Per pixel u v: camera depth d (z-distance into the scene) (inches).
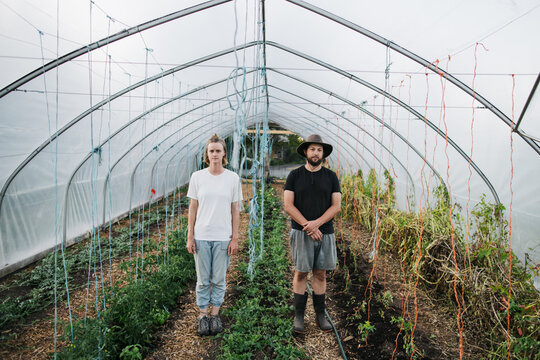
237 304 145.0
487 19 108.8
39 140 168.9
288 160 725.3
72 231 238.2
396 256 206.7
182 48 176.6
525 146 140.6
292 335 126.1
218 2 137.6
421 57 146.4
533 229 155.6
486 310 120.5
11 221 183.9
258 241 234.1
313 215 123.7
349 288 168.4
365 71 184.5
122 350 107.5
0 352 116.3
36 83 137.4
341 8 134.0
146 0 128.9
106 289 131.1
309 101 294.8
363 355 116.3
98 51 145.6
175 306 147.4
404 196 284.0
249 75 245.3
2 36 112.0
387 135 249.3
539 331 106.4
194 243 123.6
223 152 124.1
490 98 140.2
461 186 206.5
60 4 113.0
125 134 241.4
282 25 160.2
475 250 158.2
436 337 127.2
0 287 163.3
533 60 112.1
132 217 324.2
